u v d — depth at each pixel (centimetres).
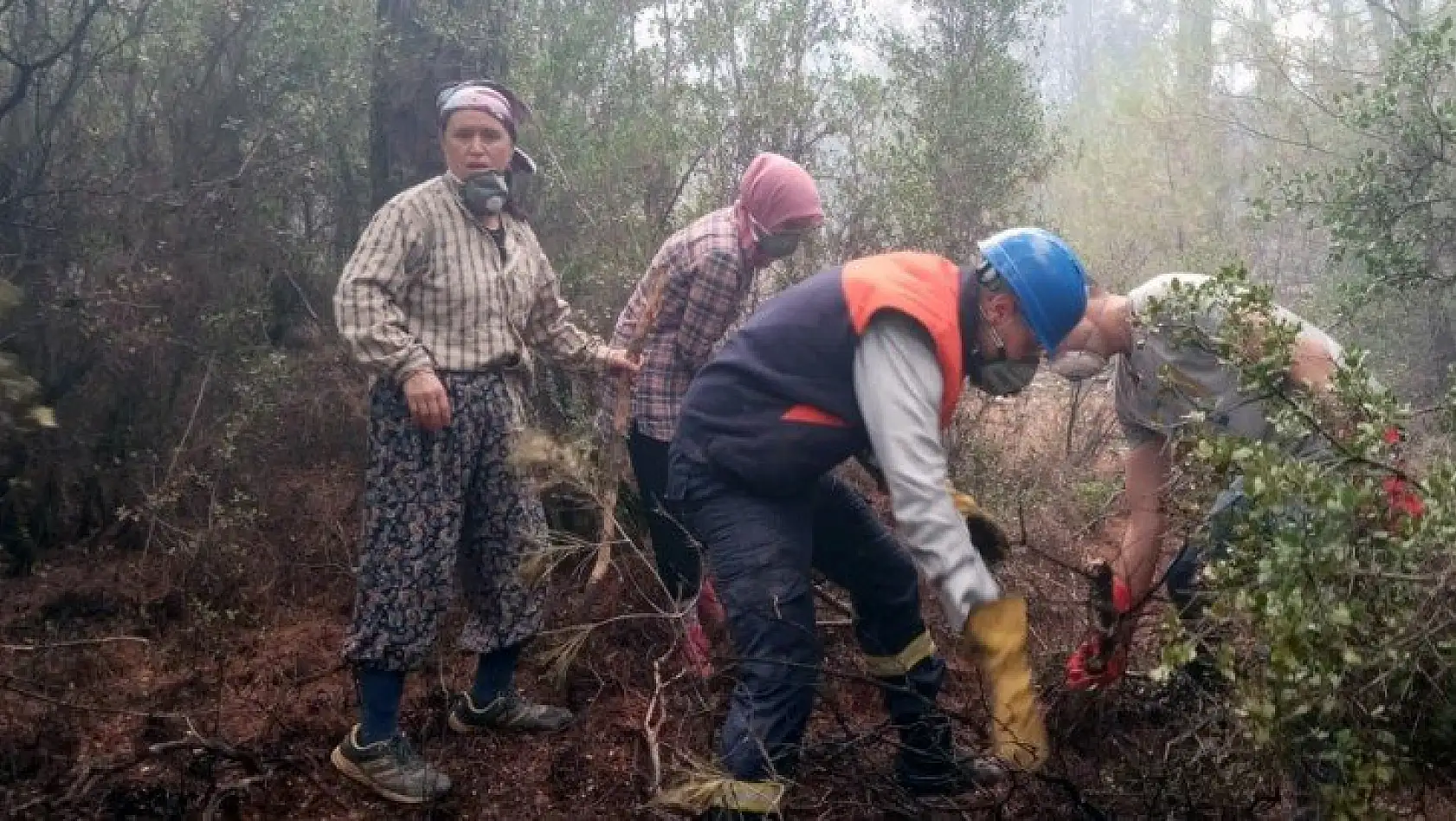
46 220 433
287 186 482
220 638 351
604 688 340
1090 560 349
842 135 508
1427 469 211
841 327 253
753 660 250
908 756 283
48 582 388
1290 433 215
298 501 427
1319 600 184
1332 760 188
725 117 500
